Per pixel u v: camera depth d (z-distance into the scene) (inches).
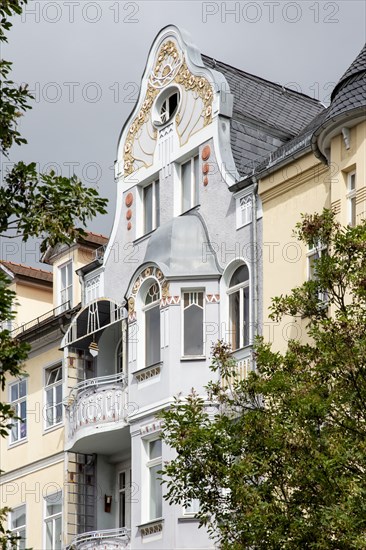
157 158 2583.7
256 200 2345.0
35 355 2869.1
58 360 2805.1
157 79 2613.2
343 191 2121.1
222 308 2375.7
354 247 1665.8
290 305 1704.0
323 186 2202.3
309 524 1584.6
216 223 2420.0
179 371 2375.7
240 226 2369.6
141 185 2628.0
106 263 2674.7
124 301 2546.8
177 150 2536.9
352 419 1625.2
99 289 2682.1
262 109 2588.6
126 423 2474.2
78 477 2664.9
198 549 2298.2
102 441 2586.1
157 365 2413.9
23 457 2837.1
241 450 1696.6
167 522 2338.8
